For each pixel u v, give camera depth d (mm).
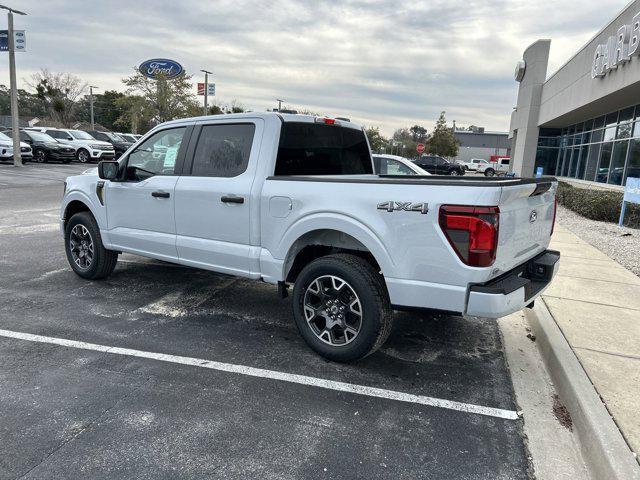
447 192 3305
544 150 32312
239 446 2895
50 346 4168
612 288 5938
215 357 4055
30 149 24719
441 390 3639
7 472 2607
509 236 3453
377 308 3670
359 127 5527
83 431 2988
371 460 2811
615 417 3020
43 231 9117
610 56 16656
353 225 3666
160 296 5566
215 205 4484
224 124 4602
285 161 4398
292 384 3648
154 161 5121
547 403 3498
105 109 75000
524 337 4750
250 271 4371
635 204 11688
